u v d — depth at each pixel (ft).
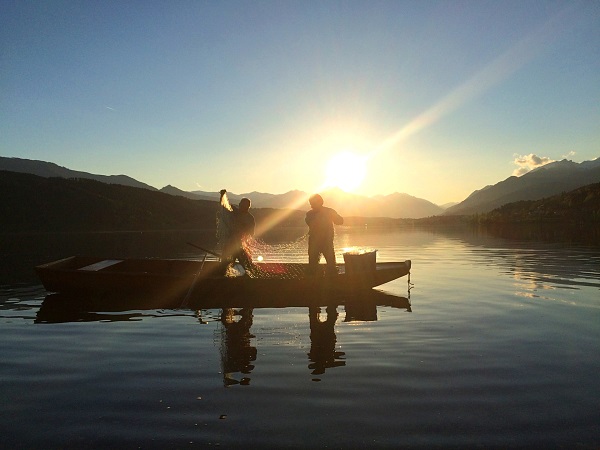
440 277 43.42
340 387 15.71
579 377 16.51
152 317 27.58
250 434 12.51
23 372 17.63
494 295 33.32
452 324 24.72
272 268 38.93
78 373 17.47
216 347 20.84
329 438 12.27
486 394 15.02
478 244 92.68
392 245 94.27
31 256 74.28
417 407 14.07
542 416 13.41
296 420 13.30
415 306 29.91
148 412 13.91
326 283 33.65
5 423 13.30
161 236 175.94
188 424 13.12
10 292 37.19
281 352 19.89
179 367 18.03
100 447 11.93
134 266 41.65
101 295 34.53
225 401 14.65
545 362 18.21
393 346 20.65
